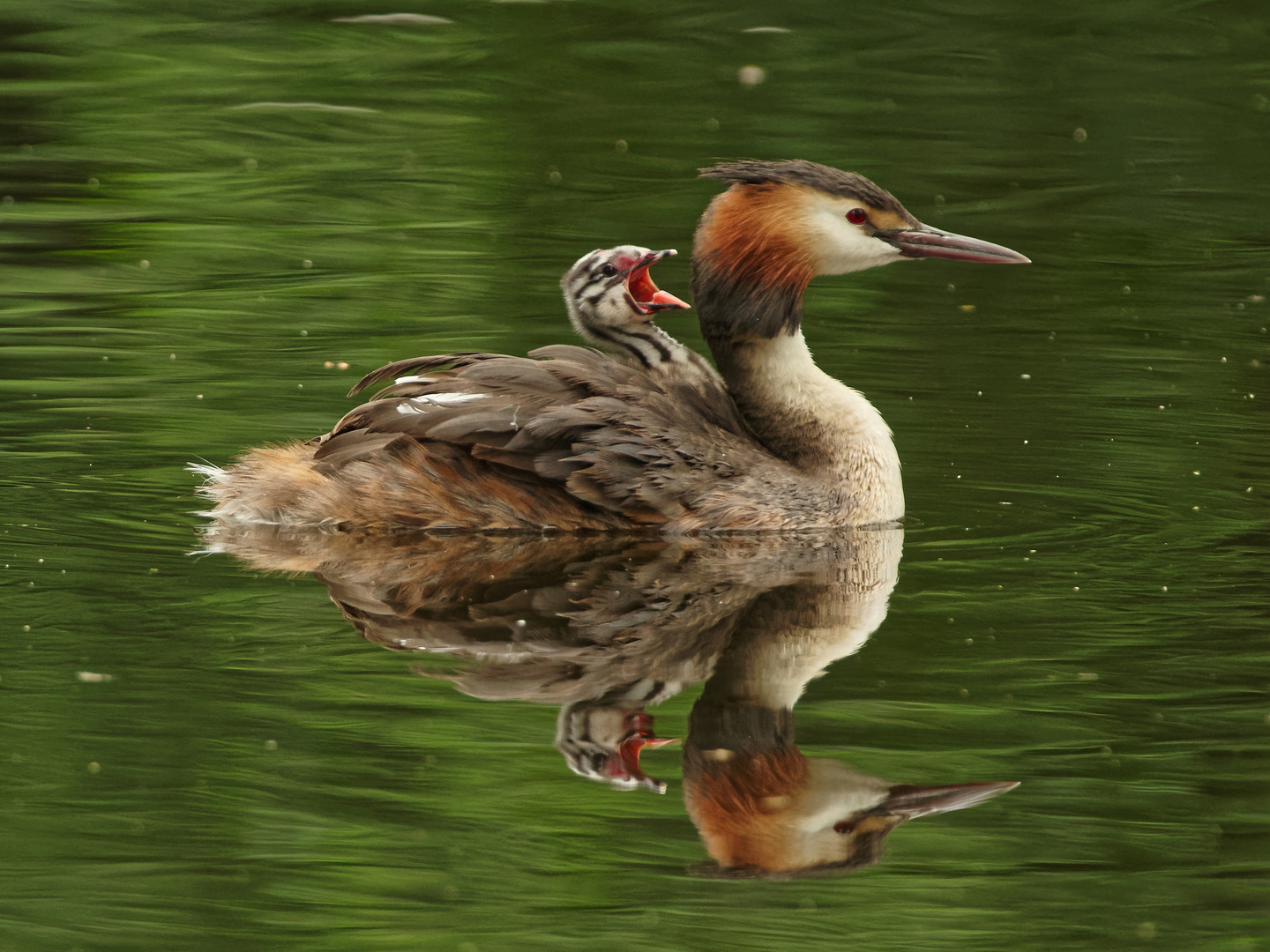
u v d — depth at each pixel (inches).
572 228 788.0
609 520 482.6
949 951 269.4
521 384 484.1
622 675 368.8
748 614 410.0
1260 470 532.7
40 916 274.1
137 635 386.0
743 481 489.4
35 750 324.8
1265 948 269.6
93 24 1045.8
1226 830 305.9
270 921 273.1
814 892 286.2
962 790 318.7
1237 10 1053.8
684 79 995.3
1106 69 1011.9
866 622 402.9
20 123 906.1
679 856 297.4
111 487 502.9
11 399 576.1
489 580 434.9
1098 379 634.2
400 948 267.9
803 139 903.1
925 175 862.5
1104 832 304.8
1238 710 349.7
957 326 702.5
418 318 673.0
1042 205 835.4
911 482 526.0
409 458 480.1
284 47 1034.7
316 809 306.7
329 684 359.9
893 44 1056.8
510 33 1065.5
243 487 483.2
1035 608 411.5
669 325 689.0
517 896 282.8
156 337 649.0
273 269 735.1
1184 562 447.8
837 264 524.7
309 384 601.3
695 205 818.8
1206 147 904.9
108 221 786.8
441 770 321.4
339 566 443.8
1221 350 671.1
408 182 850.1
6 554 443.5
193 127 914.1
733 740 336.2
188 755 324.8
